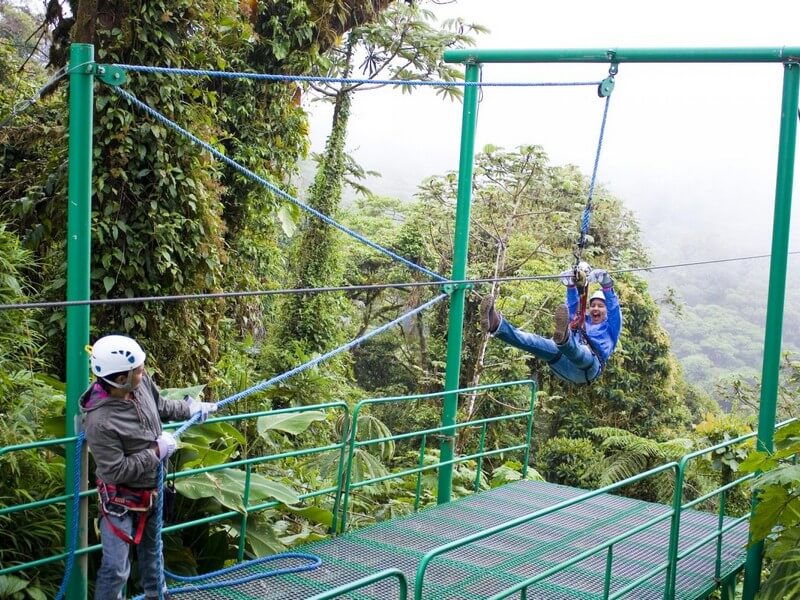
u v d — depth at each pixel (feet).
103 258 26.96
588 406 57.36
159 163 27.53
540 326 54.39
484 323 23.85
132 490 14.14
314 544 20.79
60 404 19.62
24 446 14.57
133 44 27.22
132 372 13.61
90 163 15.84
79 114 15.65
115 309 27.68
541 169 51.65
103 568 14.08
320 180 53.26
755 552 22.34
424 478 35.81
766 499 19.66
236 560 21.21
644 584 19.88
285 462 31.32
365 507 30.83
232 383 32.71
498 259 51.70
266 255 42.06
